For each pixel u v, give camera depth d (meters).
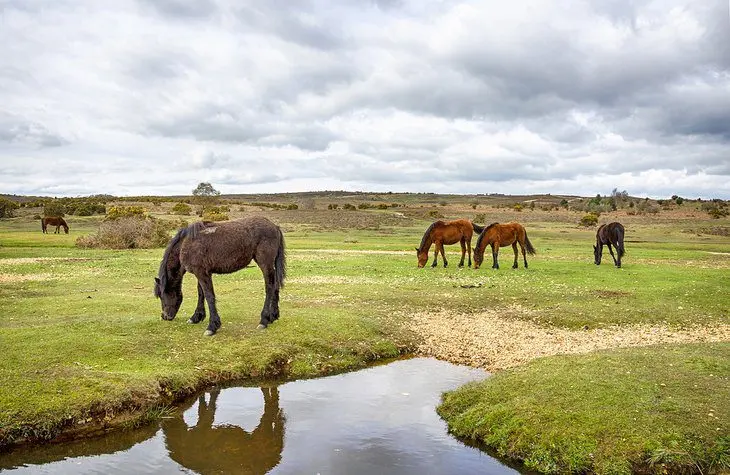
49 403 8.08
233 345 11.31
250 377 10.41
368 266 25.64
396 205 107.94
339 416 8.67
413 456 7.29
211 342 11.41
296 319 13.32
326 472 6.80
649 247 40.47
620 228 25.11
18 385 8.48
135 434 7.99
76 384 8.68
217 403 9.20
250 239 12.04
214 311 11.98
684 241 48.19
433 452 7.43
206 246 11.62
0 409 7.79
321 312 14.40
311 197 186.00
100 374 9.15
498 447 7.48
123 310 14.38
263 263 12.37
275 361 10.91
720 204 109.12
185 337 11.63
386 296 17.44
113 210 46.47
